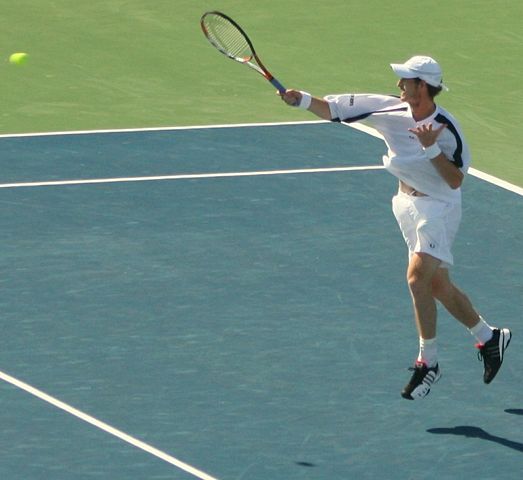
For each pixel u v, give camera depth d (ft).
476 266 133.28
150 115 173.88
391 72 192.03
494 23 210.79
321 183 151.84
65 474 97.04
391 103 108.27
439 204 108.27
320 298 125.70
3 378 110.52
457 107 180.86
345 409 107.24
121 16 208.13
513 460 100.58
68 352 115.03
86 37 200.13
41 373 111.55
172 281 128.26
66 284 127.13
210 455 100.12
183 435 102.83
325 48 199.41
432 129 105.50
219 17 112.57
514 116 178.50
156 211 143.43
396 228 140.97
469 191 151.64
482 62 196.65
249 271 130.62
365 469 98.89
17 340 116.88
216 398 108.37
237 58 111.04
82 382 110.32
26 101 177.88
